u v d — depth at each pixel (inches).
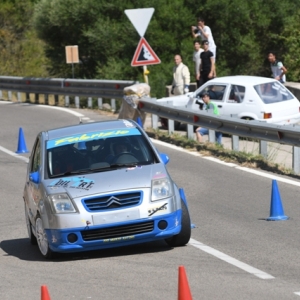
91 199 898.7
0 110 2906.0
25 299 761.6
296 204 1208.8
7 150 1985.7
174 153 1781.5
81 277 836.6
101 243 895.1
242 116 2020.2
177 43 3294.8
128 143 1008.9
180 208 927.7
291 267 832.3
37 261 946.7
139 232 899.4
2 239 1115.9
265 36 3422.7
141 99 2128.4
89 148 1003.3
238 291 737.6
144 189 906.7
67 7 3353.8
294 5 3383.4
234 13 3270.2
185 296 608.1
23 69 4766.2
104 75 3282.5
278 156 1726.1
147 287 771.4
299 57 3166.8
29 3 4864.7
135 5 3309.5
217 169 1558.8
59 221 893.2
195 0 3319.4
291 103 2031.3
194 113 1843.0
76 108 2851.9
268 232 1021.8
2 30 4808.1
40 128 2331.4
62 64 3595.0
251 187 1366.9
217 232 1041.5
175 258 900.0
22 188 1519.4
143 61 2198.6
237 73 3395.7
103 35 3280.0
